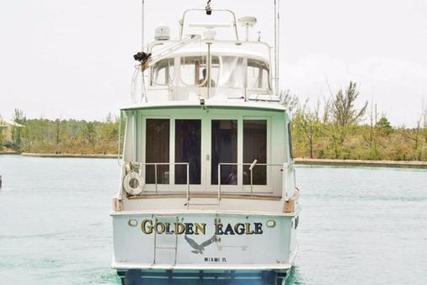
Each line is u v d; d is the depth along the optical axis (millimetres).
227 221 24875
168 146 28281
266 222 24859
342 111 175500
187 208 26625
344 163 147625
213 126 28234
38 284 34219
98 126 196500
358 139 161125
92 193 87500
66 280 35094
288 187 27234
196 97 29703
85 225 57062
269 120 28125
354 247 46844
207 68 29719
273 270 24766
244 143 28203
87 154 193000
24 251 44031
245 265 24875
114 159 187375
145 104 27062
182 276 25172
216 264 24953
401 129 165000
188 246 24984
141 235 25109
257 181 28156
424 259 42312
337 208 72000
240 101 27484
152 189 28234
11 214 64750
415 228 56781
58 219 61062
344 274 37406
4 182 104062
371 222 60656
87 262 40125
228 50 30750
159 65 30812
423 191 91750
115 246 25250
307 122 158375
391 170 137250
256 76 31188
